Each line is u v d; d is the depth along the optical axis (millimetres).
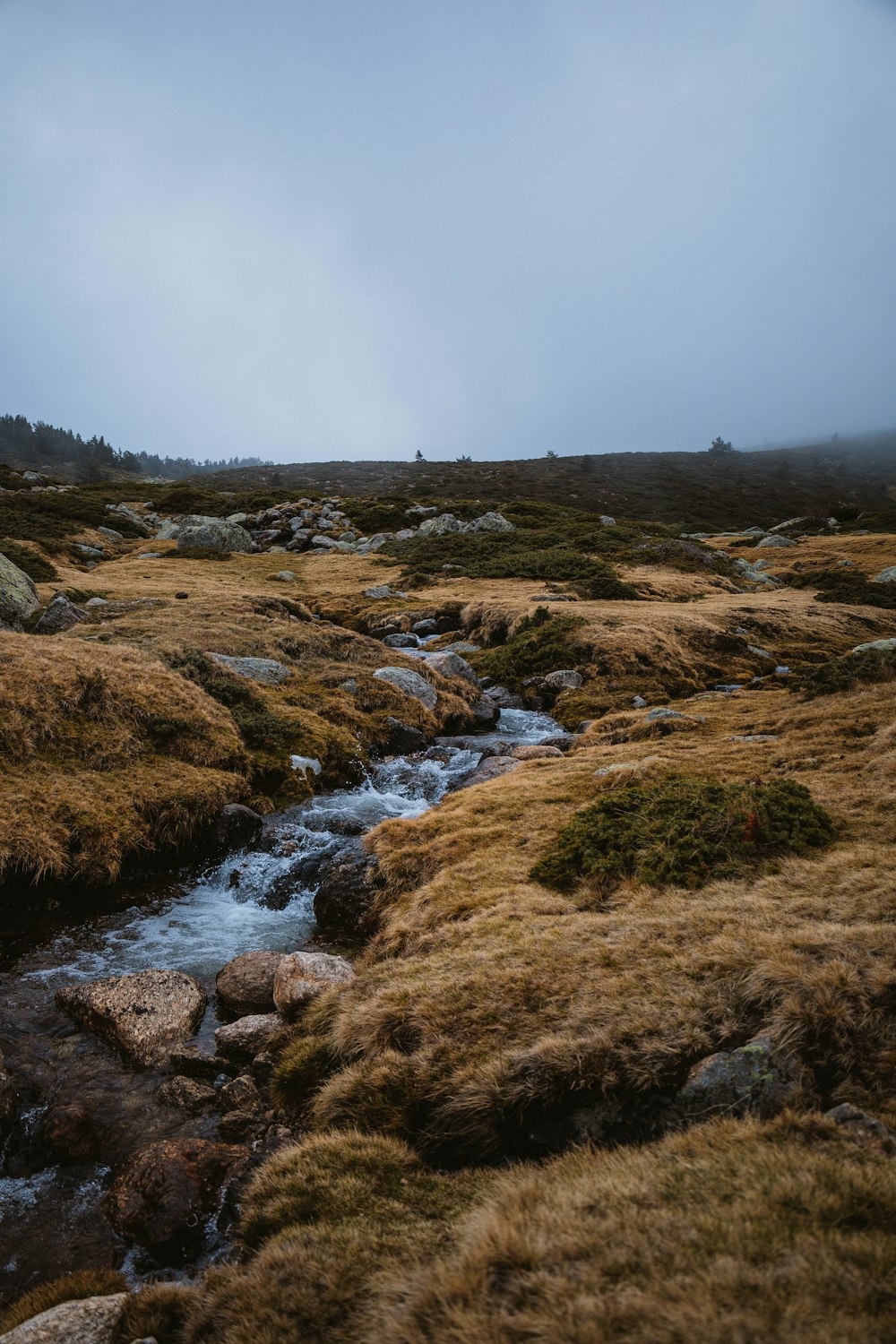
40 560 43031
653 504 112812
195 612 33250
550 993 8156
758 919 8797
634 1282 3893
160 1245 6465
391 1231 5605
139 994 9992
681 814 12102
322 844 16094
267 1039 9344
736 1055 6543
